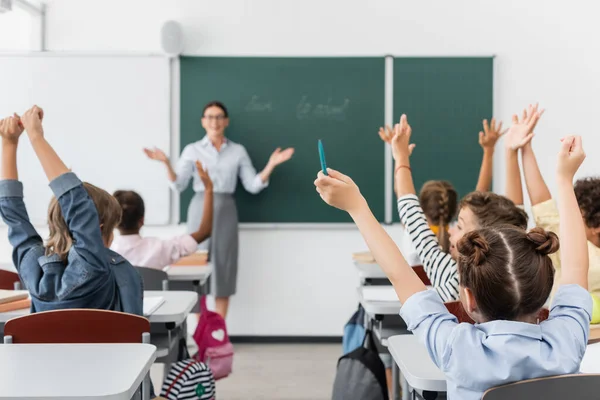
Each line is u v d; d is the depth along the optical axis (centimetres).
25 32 480
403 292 123
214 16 482
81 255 183
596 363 151
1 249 482
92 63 481
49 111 481
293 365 430
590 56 484
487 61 484
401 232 489
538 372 114
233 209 479
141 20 482
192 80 483
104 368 130
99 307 193
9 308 213
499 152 488
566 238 137
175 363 232
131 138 484
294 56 484
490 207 213
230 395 363
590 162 487
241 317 495
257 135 487
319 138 488
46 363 133
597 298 189
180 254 321
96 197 199
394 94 486
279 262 494
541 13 483
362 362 202
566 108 486
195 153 475
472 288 123
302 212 492
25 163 480
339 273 494
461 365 115
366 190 489
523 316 121
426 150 488
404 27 484
